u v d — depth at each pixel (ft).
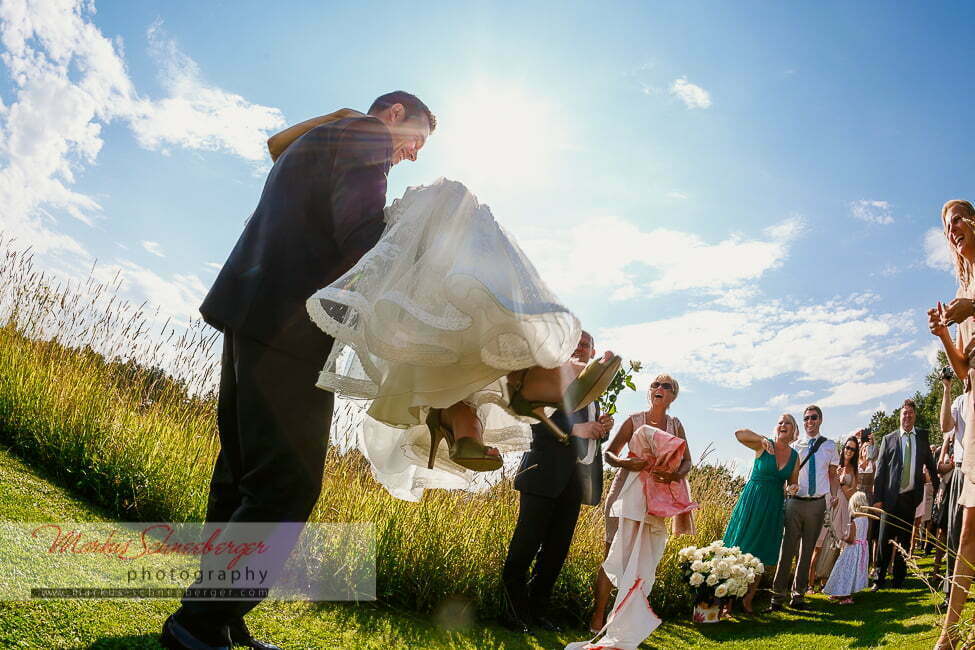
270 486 6.79
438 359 6.53
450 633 13.07
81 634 6.27
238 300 7.02
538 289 6.87
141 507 13.44
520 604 15.46
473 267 6.53
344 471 17.08
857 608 22.00
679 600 21.47
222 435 7.63
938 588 21.33
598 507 21.66
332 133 7.38
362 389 6.66
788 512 23.13
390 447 8.37
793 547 22.93
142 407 17.58
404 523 15.12
